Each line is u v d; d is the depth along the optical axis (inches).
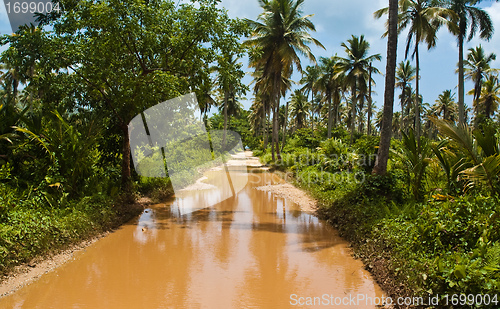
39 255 225.3
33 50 367.6
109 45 406.9
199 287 198.8
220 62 472.1
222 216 398.3
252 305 175.3
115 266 232.2
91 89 422.9
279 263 241.4
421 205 277.7
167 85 382.0
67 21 408.8
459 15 839.1
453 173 300.5
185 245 282.4
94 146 386.3
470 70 1232.2
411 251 195.9
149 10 404.8
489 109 1347.2
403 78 1492.4
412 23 868.6
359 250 258.5
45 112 373.1
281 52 917.8
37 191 296.2
